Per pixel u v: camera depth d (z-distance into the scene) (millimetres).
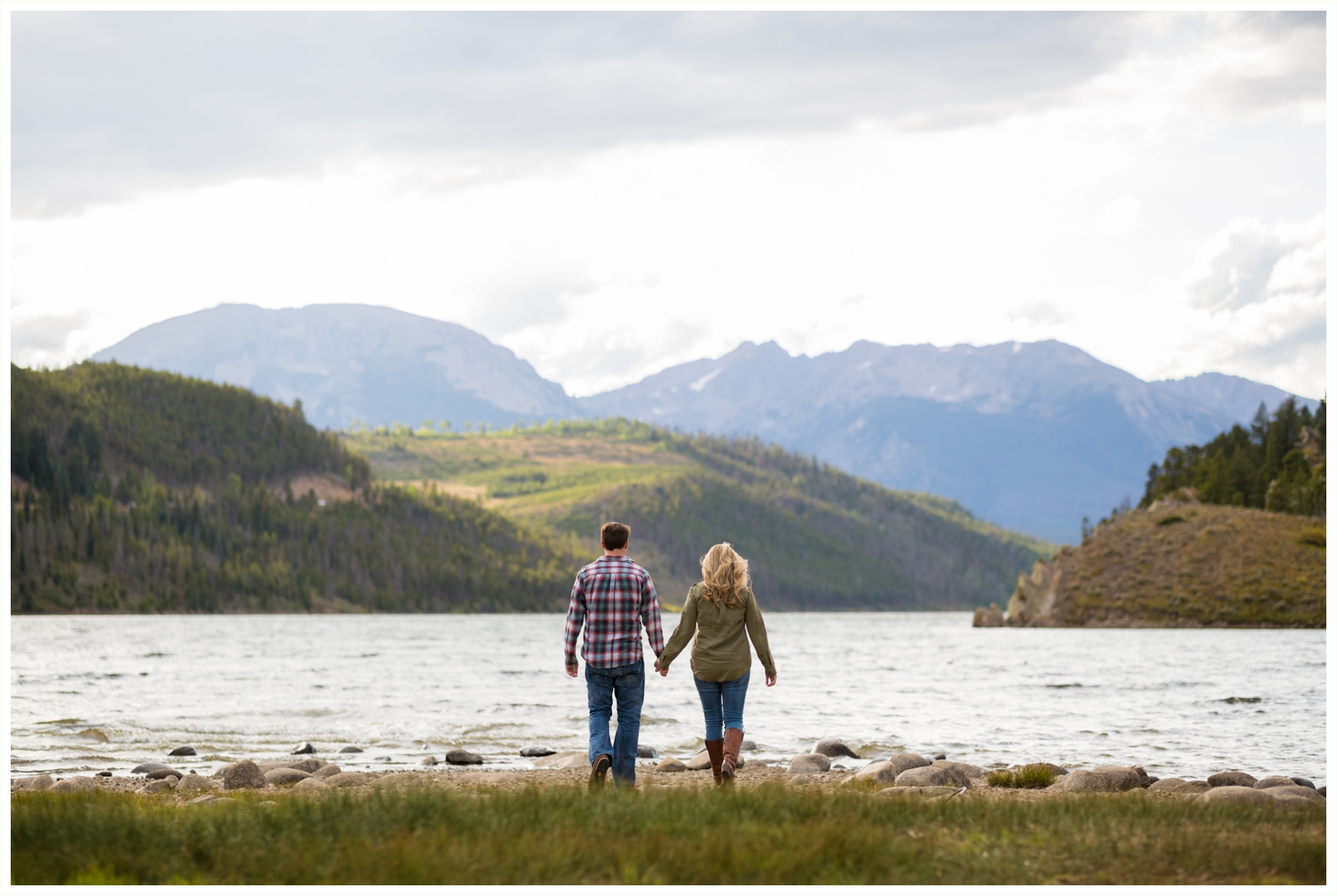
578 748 21891
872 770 15047
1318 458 162750
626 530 11195
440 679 45312
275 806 9047
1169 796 11445
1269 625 120812
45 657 63406
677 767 16672
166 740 23656
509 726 26516
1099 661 58938
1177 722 26875
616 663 10812
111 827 7883
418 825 7883
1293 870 7246
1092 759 19984
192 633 116375
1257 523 137125
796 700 34094
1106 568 137375
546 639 101875
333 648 79875
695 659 11367
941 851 7562
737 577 11391
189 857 7262
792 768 17109
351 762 19969
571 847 7117
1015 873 7051
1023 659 62625
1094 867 7301
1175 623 125438
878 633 127688
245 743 23031
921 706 31984
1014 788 14219
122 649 74625
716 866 6809
